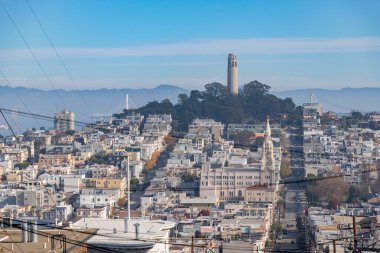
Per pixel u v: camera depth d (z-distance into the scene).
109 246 133.62
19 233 126.44
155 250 144.25
